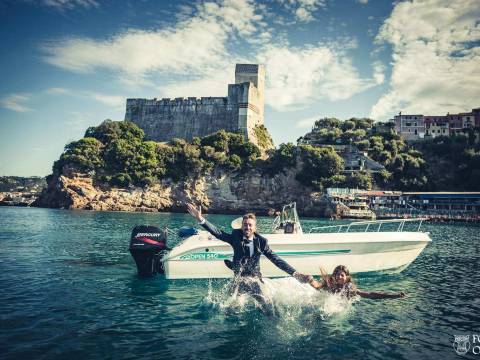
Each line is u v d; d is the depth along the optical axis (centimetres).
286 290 673
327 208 6256
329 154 6738
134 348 478
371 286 894
